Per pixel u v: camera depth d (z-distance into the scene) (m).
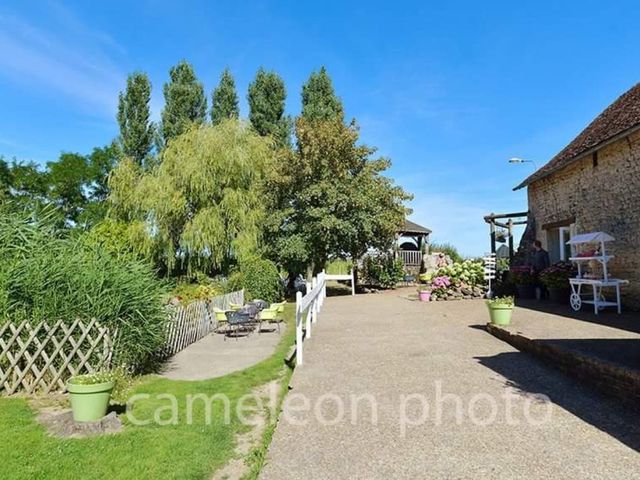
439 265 26.94
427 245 31.14
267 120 30.88
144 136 31.95
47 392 6.41
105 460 4.10
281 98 31.06
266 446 4.38
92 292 6.89
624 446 4.09
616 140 10.84
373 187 21.80
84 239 8.48
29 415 5.46
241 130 21.41
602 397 5.48
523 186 16.61
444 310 13.84
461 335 9.61
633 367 5.28
